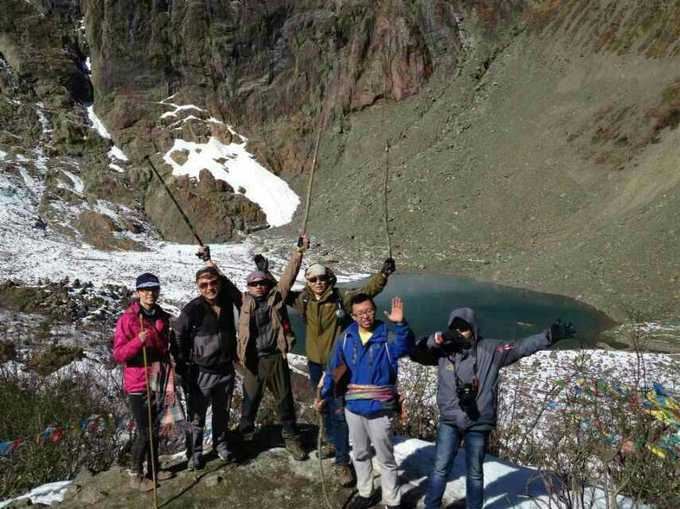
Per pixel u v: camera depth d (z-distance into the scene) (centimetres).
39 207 3997
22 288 1981
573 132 3600
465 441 430
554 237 3088
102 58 5038
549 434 653
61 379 914
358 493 480
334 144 4728
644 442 444
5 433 663
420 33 4700
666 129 3278
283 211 4384
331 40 4950
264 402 752
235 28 5044
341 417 486
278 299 516
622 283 2352
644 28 3784
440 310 2338
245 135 4959
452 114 4300
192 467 522
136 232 3928
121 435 702
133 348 473
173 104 5019
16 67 5019
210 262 524
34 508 480
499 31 4572
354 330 455
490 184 3600
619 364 1401
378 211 3781
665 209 2605
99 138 4825
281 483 504
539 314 2238
